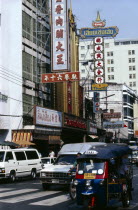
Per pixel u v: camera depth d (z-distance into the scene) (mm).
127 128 85750
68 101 48562
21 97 37281
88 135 55281
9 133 36344
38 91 41625
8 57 37156
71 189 15586
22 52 38125
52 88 45656
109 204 14086
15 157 24859
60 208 13539
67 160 20578
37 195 17250
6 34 37000
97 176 12695
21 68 37688
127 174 14531
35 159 27172
